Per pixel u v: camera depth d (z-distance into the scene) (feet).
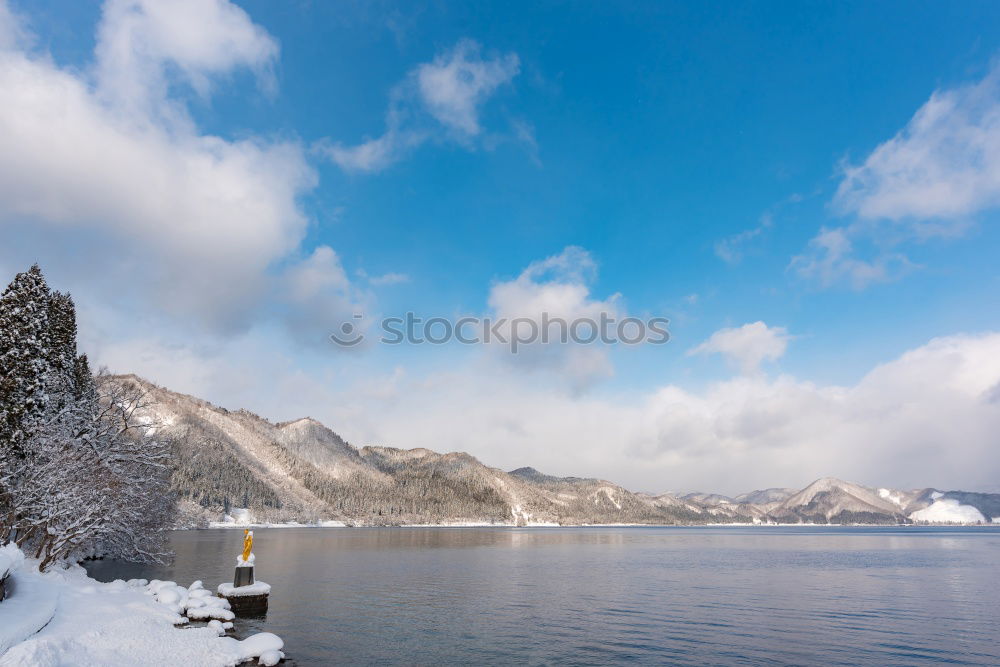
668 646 91.86
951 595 155.12
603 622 111.55
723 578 197.26
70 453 118.11
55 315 163.02
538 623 110.01
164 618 86.53
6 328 132.98
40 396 133.39
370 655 83.25
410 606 128.88
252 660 72.95
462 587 165.78
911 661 84.74
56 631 66.69
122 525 138.51
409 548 371.35
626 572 217.36
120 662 61.41
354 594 147.54
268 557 268.82
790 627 108.17
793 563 271.28
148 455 140.97
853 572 224.12
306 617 111.34
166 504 188.34
